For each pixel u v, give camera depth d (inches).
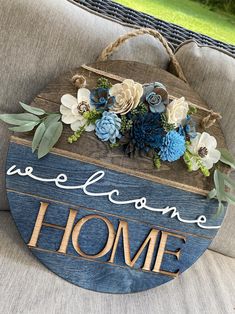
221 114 34.9
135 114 30.0
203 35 41.5
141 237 32.3
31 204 30.1
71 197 30.6
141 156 31.2
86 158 30.4
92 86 30.6
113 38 33.0
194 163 32.3
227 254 40.6
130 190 31.5
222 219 34.2
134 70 31.8
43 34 30.4
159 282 32.9
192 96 33.2
